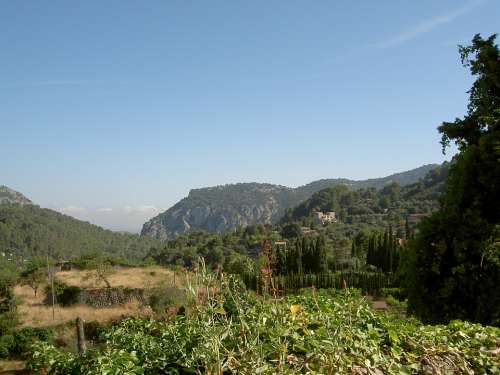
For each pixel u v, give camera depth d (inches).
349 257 2930.6
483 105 418.0
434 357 196.7
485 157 366.6
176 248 4072.3
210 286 161.2
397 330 207.3
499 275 339.0
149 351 184.5
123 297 1368.1
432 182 5989.2
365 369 170.9
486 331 236.5
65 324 1075.9
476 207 369.7
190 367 155.3
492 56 416.2
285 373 148.1
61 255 5753.0
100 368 168.9
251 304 184.7
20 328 1053.2
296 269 1881.2
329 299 245.8
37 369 290.2
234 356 151.1
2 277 1409.9
